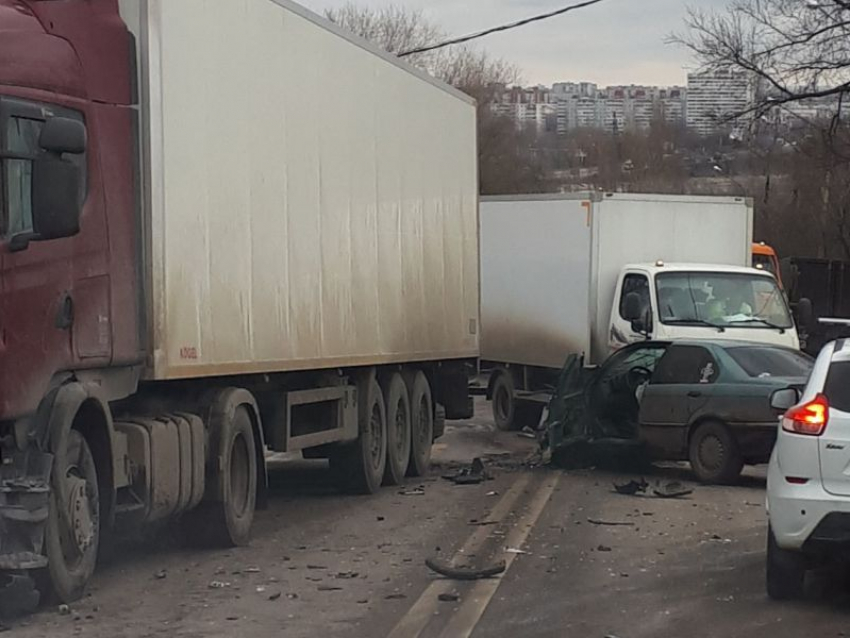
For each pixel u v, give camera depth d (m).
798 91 33.38
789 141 36.75
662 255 21.44
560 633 8.06
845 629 8.24
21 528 7.98
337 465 15.18
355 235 14.41
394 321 15.80
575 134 74.88
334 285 13.76
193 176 10.42
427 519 12.97
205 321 10.64
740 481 16.22
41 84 8.42
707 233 21.72
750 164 52.75
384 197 15.39
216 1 10.84
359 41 14.41
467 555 10.77
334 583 9.58
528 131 69.38
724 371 15.89
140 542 11.38
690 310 19.66
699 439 15.90
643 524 12.60
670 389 16.20
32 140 8.28
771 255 33.44
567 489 15.46
